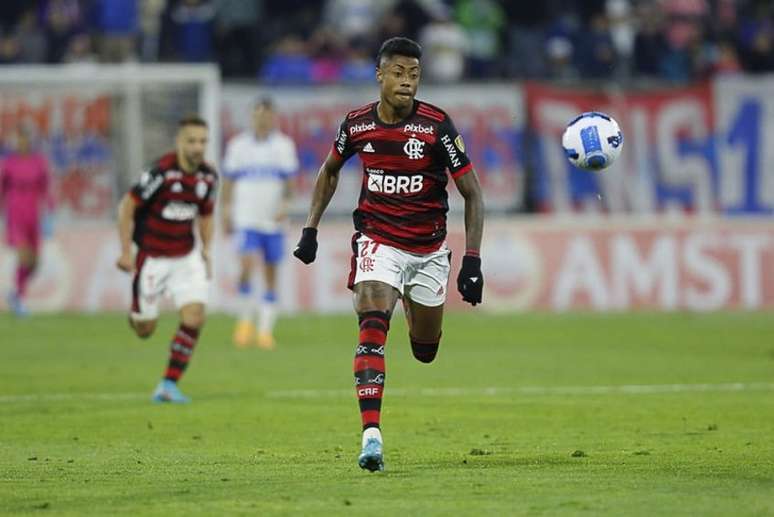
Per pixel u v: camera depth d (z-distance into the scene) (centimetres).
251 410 4622
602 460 3397
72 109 8912
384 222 3288
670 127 9288
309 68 9975
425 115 3275
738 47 10900
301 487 2928
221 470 3275
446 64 10288
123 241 4994
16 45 10350
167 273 4988
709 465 3291
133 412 4581
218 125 8956
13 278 8881
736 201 9331
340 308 8850
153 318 5072
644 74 10388
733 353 6631
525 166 9194
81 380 5581
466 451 3616
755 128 9325
